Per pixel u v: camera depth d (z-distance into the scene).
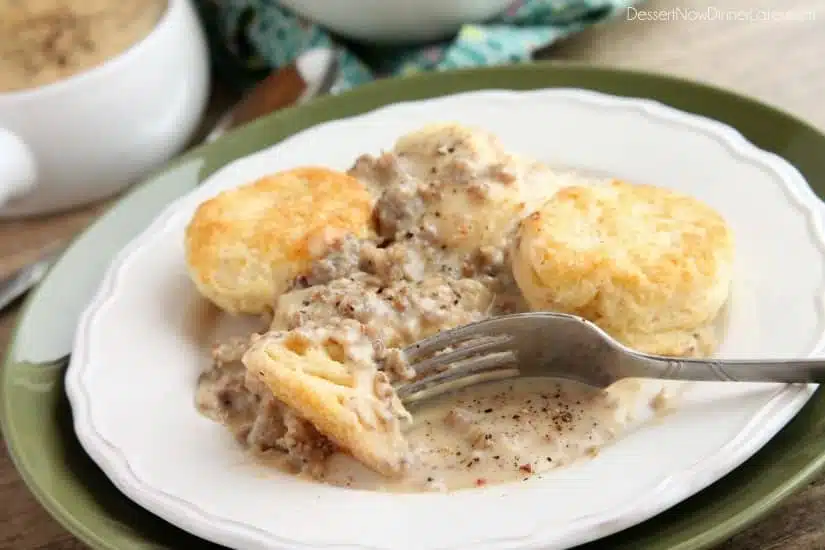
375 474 0.54
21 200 0.71
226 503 0.53
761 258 0.58
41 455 0.57
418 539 0.51
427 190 0.61
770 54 0.71
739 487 0.52
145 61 0.71
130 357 0.59
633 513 0.51
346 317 0.57
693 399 0.54
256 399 0.57
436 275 0.59
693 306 0.56
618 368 0.54
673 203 0.58
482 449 0.54
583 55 0.74
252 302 0.60
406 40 0.75
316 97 0.71
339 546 0.51
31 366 0.60
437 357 0.56
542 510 0.52
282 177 0.62
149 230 0.63
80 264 0.64
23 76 0.70
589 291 0.56
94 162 0.71
